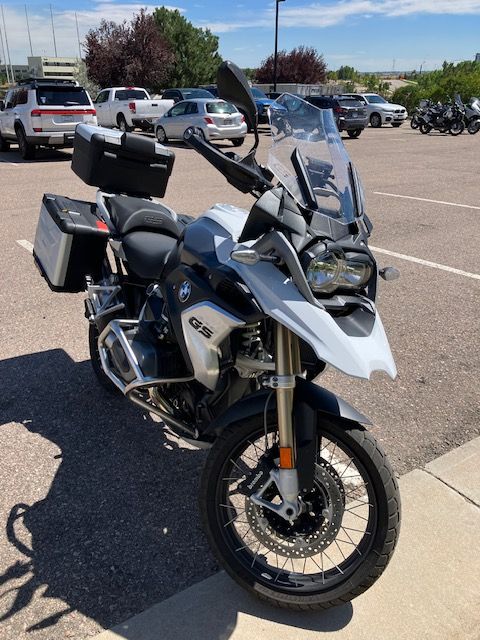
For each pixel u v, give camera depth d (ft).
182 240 8.47
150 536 9.01
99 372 12.59
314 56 157.99
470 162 49.75
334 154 7.85
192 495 9.86
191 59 150.00
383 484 7.17
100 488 9.97
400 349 15.02
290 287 6.91
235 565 7.95
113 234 11.18
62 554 8.63
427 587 8.21
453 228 26.58
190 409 8.91
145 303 9.66
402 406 12.58
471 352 14.93
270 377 7.16
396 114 96.43
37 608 7.77
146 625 7.60
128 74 120.67
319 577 7.93
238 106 7.10
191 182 36.81
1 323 15.83
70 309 16.76
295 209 7.11
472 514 9.49
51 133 46.34
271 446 8.19
